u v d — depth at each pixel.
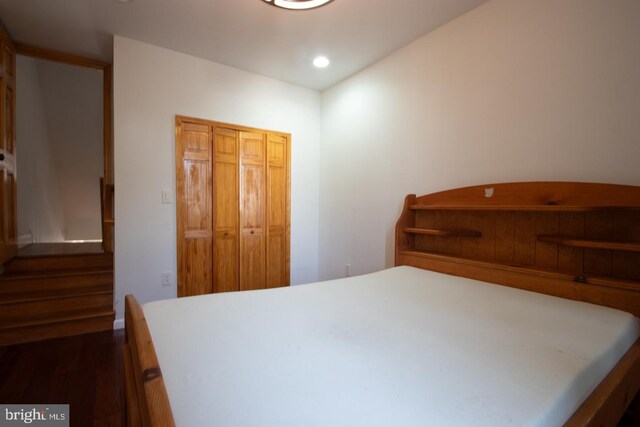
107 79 3.09
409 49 2.54
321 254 3.62
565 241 1.52
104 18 2.26
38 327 2.34
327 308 1.34
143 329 0.99
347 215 3.23
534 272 1.62
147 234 2.66
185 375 0.79
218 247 3.01
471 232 2.00
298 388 0.74
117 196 2.53
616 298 1.35
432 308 1.35
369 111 2.95
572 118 1.64
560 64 1.68
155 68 2.64
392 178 2.71
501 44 1.94
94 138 4.99
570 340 1.03
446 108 2.27
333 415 0.64
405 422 0.63
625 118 1.47
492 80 1.99
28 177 3.92
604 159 1.53
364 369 0.83
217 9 2.13
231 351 0.93
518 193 1.81
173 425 0.56
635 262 1.42
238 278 3.14
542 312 1.29
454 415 0.65
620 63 1.48
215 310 1.29
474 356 0.91
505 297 1.51
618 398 0.93
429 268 2.15
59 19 2.28
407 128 2.57
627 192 1.42
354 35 2.44
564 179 1.67
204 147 2.90
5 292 2.63
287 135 3.40
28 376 1.86
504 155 1.93
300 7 1.81
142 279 2.65
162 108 2.69
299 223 3.54
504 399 0.71
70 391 1.71
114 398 1.66
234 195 3.10
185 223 2.83
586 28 1.58
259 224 3.27
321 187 3.62
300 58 2.83
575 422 0.74
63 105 4.55
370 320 1.20
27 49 2.71
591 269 1.54
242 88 3.09
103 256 3.20
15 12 2.20
